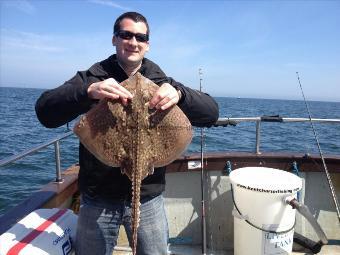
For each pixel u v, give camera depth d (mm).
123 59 1264
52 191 1748
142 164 1142
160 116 1160
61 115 1187
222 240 2221
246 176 1854
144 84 1167
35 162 6547
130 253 2086
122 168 1171
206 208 2232
